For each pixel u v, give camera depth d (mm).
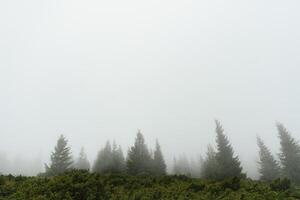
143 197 11227
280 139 44250
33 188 11352
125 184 13242
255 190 12125
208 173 42531
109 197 11180
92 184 11719
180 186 13031
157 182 14367
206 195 11461
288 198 10758
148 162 45531
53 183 11492
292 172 40125
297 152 41781
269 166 45781
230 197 11031
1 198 10477
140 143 46594
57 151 43125
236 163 36156
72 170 14406
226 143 38656
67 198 10320
